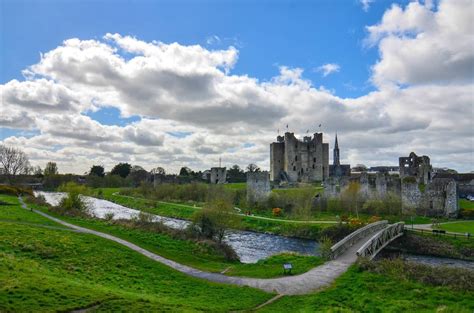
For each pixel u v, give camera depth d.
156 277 29.75
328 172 154.75
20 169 158.25
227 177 194.00
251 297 25.20
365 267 30.81
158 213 96.31
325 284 28.19
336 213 87.06
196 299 24.25
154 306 19.78
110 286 25.08
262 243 62.78
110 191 164.00
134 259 34.03
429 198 82.62
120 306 19.17
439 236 59.22
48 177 169.25
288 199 92.75
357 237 47.56
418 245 58.66
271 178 155.38
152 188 140.00
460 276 27.09
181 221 81.81
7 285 19.91
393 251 58.56
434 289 25.64
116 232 47.16
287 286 27.97
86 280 25.72
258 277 30.98
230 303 23.66
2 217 49.81
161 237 46.72
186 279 29.92
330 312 21.39
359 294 25.42
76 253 32.69
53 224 48.72
